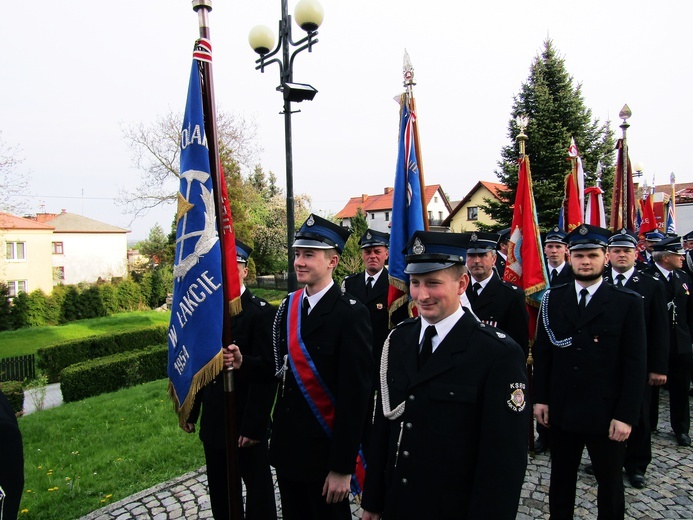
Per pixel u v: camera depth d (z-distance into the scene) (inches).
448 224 1423.5
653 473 167.9
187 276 101.7
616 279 187.5
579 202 270.5
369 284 220.8
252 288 1448.1
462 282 85.8
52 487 173.8
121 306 1174.3
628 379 120.5
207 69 101.3
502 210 860.6
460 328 84.3
